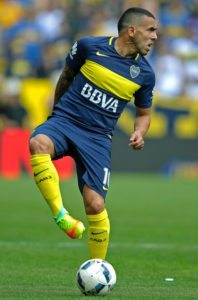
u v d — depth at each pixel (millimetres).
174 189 60875
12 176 69125
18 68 74000
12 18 81000
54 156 20719
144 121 22156
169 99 69375
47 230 36969
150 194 56844
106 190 20766
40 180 19875
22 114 68750
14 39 77125
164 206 49094
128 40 21031
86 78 21078
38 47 75938
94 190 20500
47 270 25016
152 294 20062
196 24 81375
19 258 27828
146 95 21859
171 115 69312
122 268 25859
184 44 77750
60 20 79000
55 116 21141
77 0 80625
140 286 21891
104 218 20484
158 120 69375
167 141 69750
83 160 20703
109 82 20953
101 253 20625
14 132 68562
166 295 19922
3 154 68750
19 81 72312
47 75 72500
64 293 19859
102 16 79250
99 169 20656
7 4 82000
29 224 39219
